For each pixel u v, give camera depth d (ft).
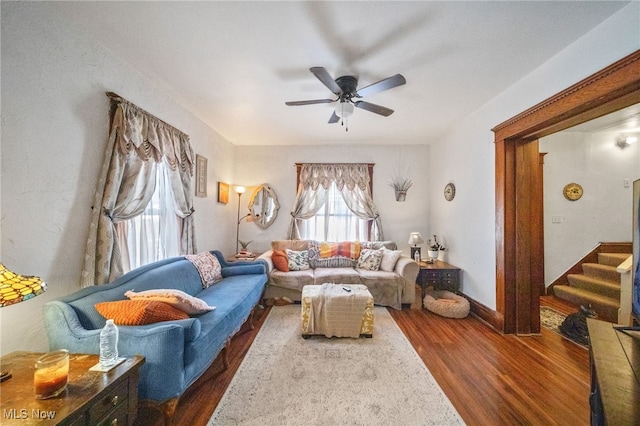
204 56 7.23
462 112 11.21
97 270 6.56
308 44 6.69
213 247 13.38
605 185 14.11
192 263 9.68
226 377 6.91
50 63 5.54
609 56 5.79
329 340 9.07
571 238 14.11
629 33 5.42
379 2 5.35
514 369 7.34
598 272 13.07
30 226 5.26
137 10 5.59
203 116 11.68
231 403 5.93
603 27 5.90
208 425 5.32
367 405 5.89
